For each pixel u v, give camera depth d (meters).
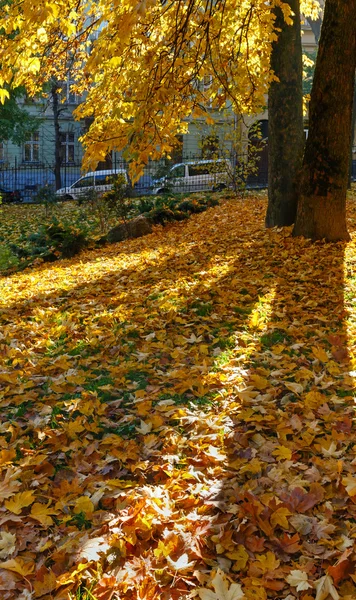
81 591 2.33
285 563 2.48
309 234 9.27
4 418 3.86
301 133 11.23
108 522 2.72
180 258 9.44
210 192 22.58
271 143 11.33
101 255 11.70
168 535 2.55
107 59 6.27
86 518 2.77
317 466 3.17
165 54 6.17
